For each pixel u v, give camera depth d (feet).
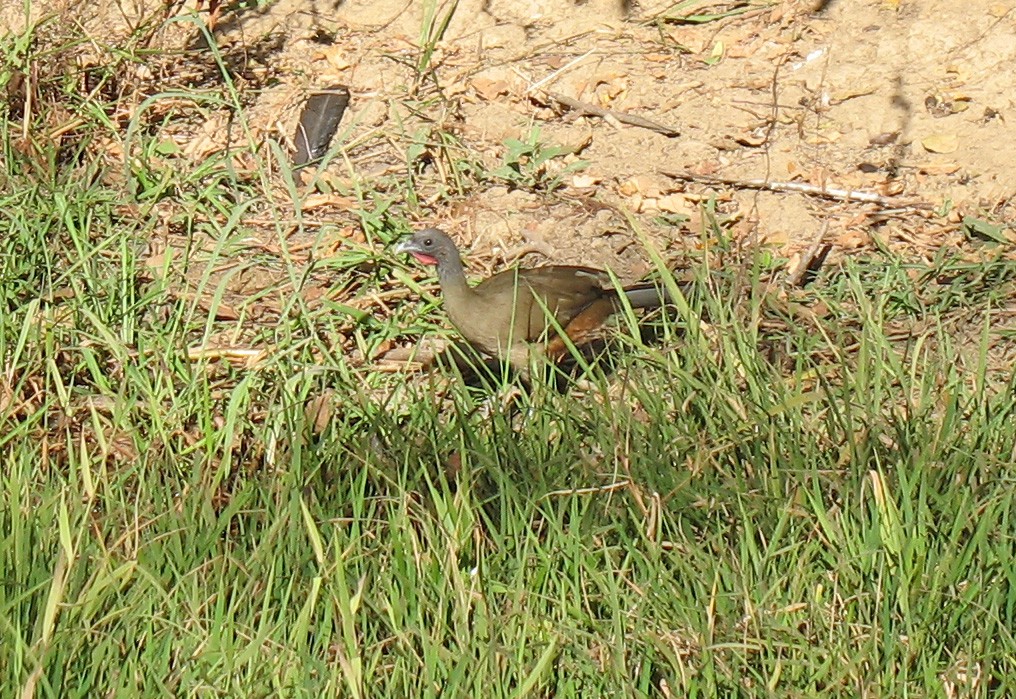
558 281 36.63
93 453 32.30
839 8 48.21
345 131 43.27
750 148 44.19
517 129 45.65
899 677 25.44
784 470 28.91
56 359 35.47
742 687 25.13
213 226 41.65
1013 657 25.63
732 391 31.32
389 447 31.60
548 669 25.61
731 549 27.78
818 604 26.63
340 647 25.89
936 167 42.60
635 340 33.53
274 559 27.43
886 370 33.22
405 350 37.63
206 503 28.73
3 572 26.86
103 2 50.11
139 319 37.96
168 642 25.77
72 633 25.32
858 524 28.25
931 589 26.53
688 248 39.78
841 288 37.78
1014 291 38.06
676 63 47.52
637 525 27.86
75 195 41.42
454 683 24.75
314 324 37.70
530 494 29.53
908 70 45.68
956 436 30.42
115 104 46.29
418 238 35.53
